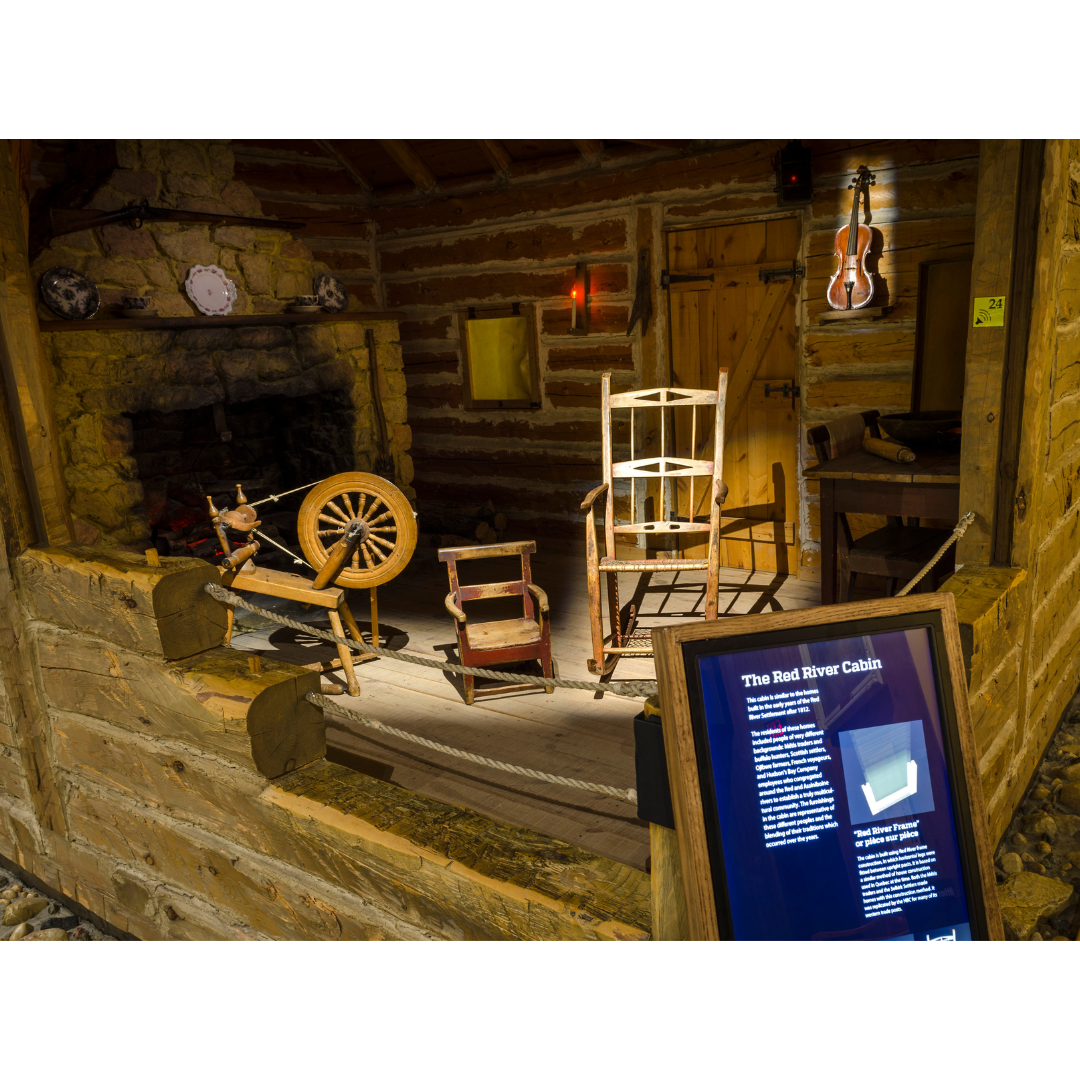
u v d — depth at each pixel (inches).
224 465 237.5
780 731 61.9
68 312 175.8
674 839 63.2
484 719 138.6
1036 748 125.5
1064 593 133.6
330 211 255.3
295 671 94.3
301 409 243.1
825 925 61.6
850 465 153.0
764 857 61.0
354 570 153.9
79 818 115.1
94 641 103.1
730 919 60.1
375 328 236.4
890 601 64.7
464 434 268.2
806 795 62.0
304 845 86.5
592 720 137.3
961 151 167.6
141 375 186.5
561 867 73.4
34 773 117.8
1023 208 100.0
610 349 228.8
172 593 95.3
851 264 181.0
